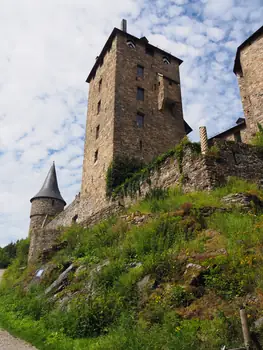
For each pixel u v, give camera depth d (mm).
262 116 20969
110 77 27172
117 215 15891
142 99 26844
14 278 19875
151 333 6047
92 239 13992
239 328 5520
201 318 6254
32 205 43406
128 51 28203
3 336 8141
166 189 15852
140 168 23562
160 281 7930
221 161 14195
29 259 23422
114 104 25031
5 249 45969
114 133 23906
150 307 7098
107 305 7805
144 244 10289
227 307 6309
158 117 26875
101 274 9547
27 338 7773
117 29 28266
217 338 5473
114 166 22672
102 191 23109
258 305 6094
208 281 7168
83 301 8555
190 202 12039
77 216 27234
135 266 9328
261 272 6738
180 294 7020
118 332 6562
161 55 30484
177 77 30234
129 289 8047
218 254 8031
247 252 7703
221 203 11906
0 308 12000
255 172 14797
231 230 9352
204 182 13625
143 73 28188
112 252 11047
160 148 25594
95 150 26344
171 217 11273
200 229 10234
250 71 22703
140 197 18031
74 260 12914
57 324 8039
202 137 14812
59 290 10875
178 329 5957
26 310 10242
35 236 23797
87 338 7039
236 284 6785
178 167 15547
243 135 24109
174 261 8312
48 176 46312
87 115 30422
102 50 29891
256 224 9523
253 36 23047
